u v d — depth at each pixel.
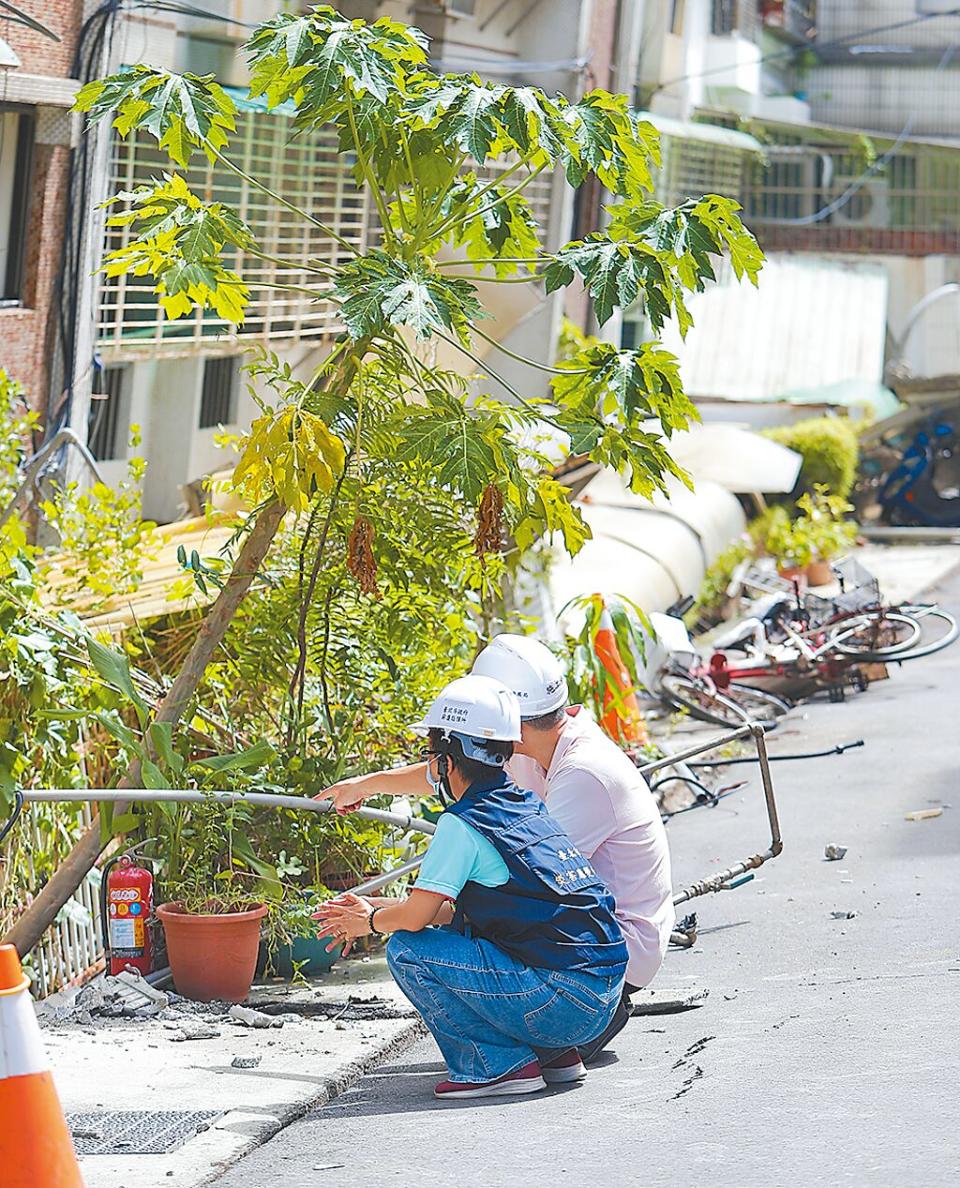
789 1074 7.88
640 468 9.66
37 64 16.52
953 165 52.59
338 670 11.60
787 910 12.41
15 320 16.75
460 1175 6.61
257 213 20.84
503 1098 7.76
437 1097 7.86
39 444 17.23
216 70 19.59
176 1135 7.20
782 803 16.83
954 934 11.27
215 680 11.51
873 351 45.16
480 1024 7.70
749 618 23.58
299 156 21.31
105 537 11.62
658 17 38.44
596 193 29.08
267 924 10.42
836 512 32.25
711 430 33.25
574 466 24.56
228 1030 9.30
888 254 51.72
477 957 7.49
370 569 9.78
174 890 10.32
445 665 12.30
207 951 9.86
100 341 18.03
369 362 10.25
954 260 51.84
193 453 21.06
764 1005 9.58
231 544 11.47
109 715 9.65
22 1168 5.85
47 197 17.00
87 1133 7.20
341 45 9.05
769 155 51.31
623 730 15.68
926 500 40.16
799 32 56.31
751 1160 6.57
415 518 11.14
